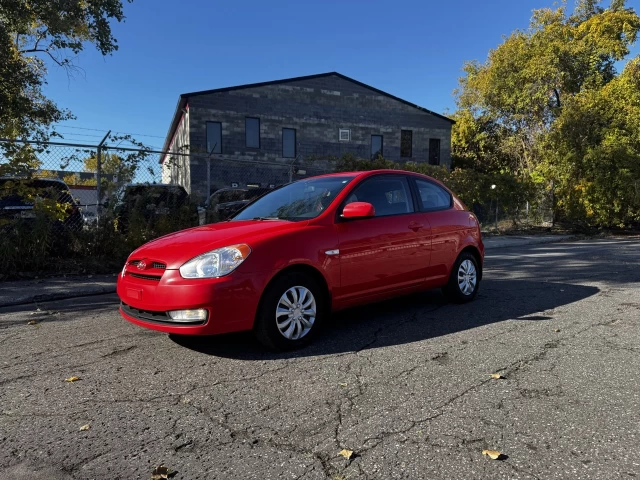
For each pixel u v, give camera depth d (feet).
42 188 26.99
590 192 63.93
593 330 15.60
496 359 12.84
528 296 21.11
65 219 28.25
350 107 87.04
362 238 15.29
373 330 15.71
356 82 87.40
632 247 44.80
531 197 64.13
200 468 7.77
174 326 12.45
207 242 13.16
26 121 44.65
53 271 26.50
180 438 8.75
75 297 21.80
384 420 9.40
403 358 12.96
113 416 9.64
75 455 8.18
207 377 11.68
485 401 10.24
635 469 7.66
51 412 9.82
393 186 17.46
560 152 66.08
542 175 67.97
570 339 14.61
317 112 84.12
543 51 75.51
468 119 103.24
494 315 17.66
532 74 75.51
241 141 77.82
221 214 33.76
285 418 9.51
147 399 10.44
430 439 8.65
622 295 21.16
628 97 63.93
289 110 81.61
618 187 62.23
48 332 15.70
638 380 11.39
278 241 13.38
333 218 14.94
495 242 49.19
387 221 16.35
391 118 90.89
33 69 51.39
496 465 7.80
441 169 56.54
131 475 7.59
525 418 9.46
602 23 79.25
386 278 16.12
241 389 10.94
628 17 77.82
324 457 8.08
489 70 85.66
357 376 11.68
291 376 11.71
